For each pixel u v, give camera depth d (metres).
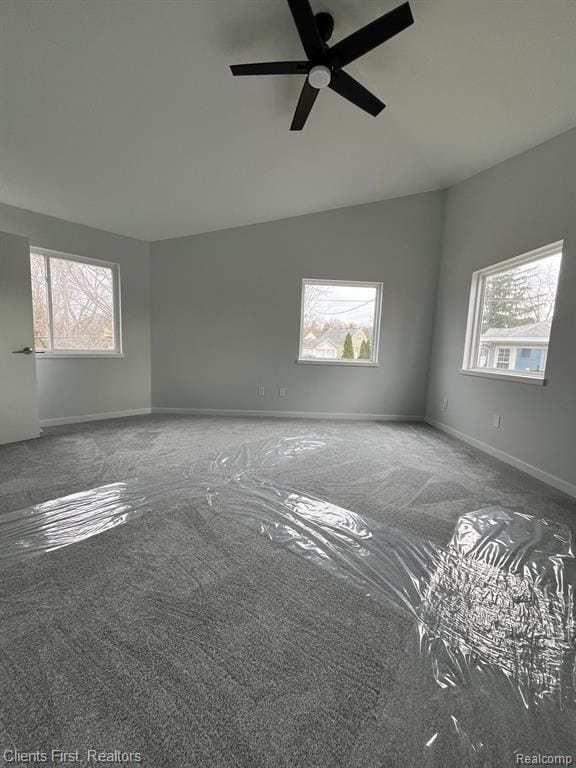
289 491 2.31
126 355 4.35
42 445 3.15
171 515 1.94
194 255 4.41
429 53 2.21
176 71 2.17
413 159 3.48
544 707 0.96
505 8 1.84
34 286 3.61
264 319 4.54
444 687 1.01
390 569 1.53
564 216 2.55
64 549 1.61
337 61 1.86
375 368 4.61
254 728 0.88
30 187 3.07
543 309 2.87
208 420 4.33
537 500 2.27
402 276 4.45
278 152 3.12
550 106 2.37
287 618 1.25
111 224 3.88
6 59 1.96
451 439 3.76
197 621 1.22
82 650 1.09
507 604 1.34
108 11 1.80
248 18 1.91
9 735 0.86
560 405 2.51
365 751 0.84
